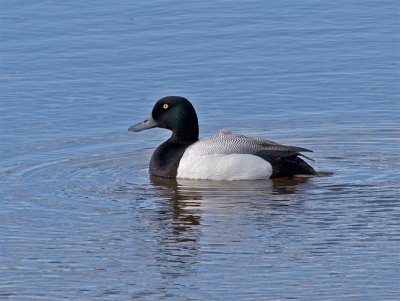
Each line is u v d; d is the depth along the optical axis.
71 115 19.03
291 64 21.45
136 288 11.88
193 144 16.23
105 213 14.36
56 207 14.61
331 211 14.20
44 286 12.01
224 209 14.41
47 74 20.98
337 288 11.71
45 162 16.73
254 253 12.78
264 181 15.70
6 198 15.00
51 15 24.14
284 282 11.91
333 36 22.95
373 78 20.66
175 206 14.60
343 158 16.77
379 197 14.74
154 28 23.48
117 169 16.48
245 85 20.45
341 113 19.03
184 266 12.45
